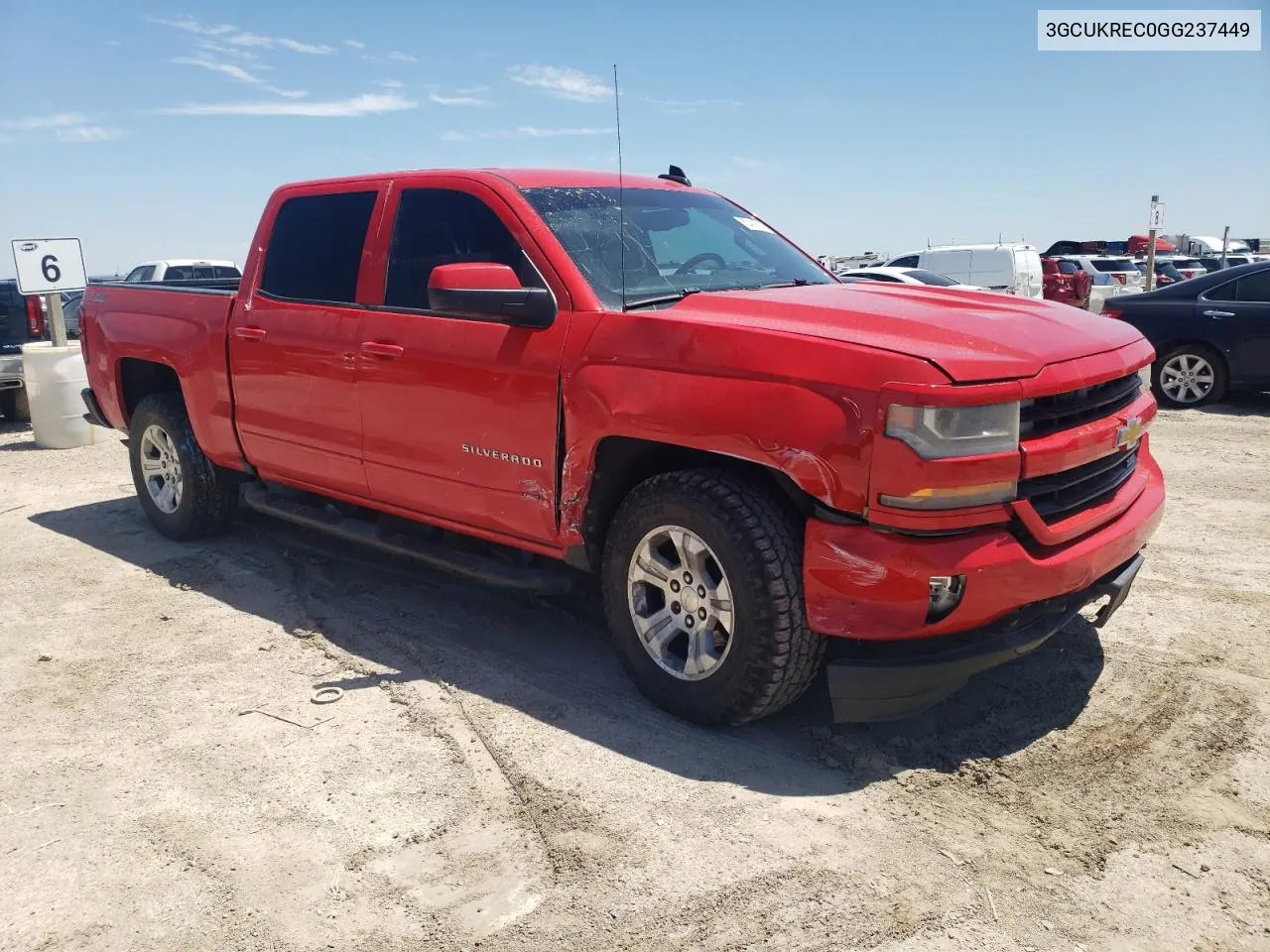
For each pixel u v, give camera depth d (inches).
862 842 113.1
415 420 164.4
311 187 193.0
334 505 202.4
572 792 124.0
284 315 188.2
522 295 145.5
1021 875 107.2
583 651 168.2
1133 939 97.3
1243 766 128.0
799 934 98.3
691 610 136.6
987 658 126.0
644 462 145.3
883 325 128.0
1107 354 137.1
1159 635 169.5
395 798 123.6
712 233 177.6
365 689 155.0
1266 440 339.9
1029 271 916.6
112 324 234.8
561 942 98.1
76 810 122.8
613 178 180.2
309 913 103.3
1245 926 98.9
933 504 116.5
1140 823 116.3
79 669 164.6
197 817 120.6
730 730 139.3
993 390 117.2
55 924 102.7
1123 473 146.4
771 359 124.6
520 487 152.3
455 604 190.4
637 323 137.6
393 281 172.2
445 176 169.6
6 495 293.3
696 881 106.7
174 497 232.4
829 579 121.6
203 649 172.2
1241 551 214.1
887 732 138.2
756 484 131.0
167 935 100.7
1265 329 394.0
